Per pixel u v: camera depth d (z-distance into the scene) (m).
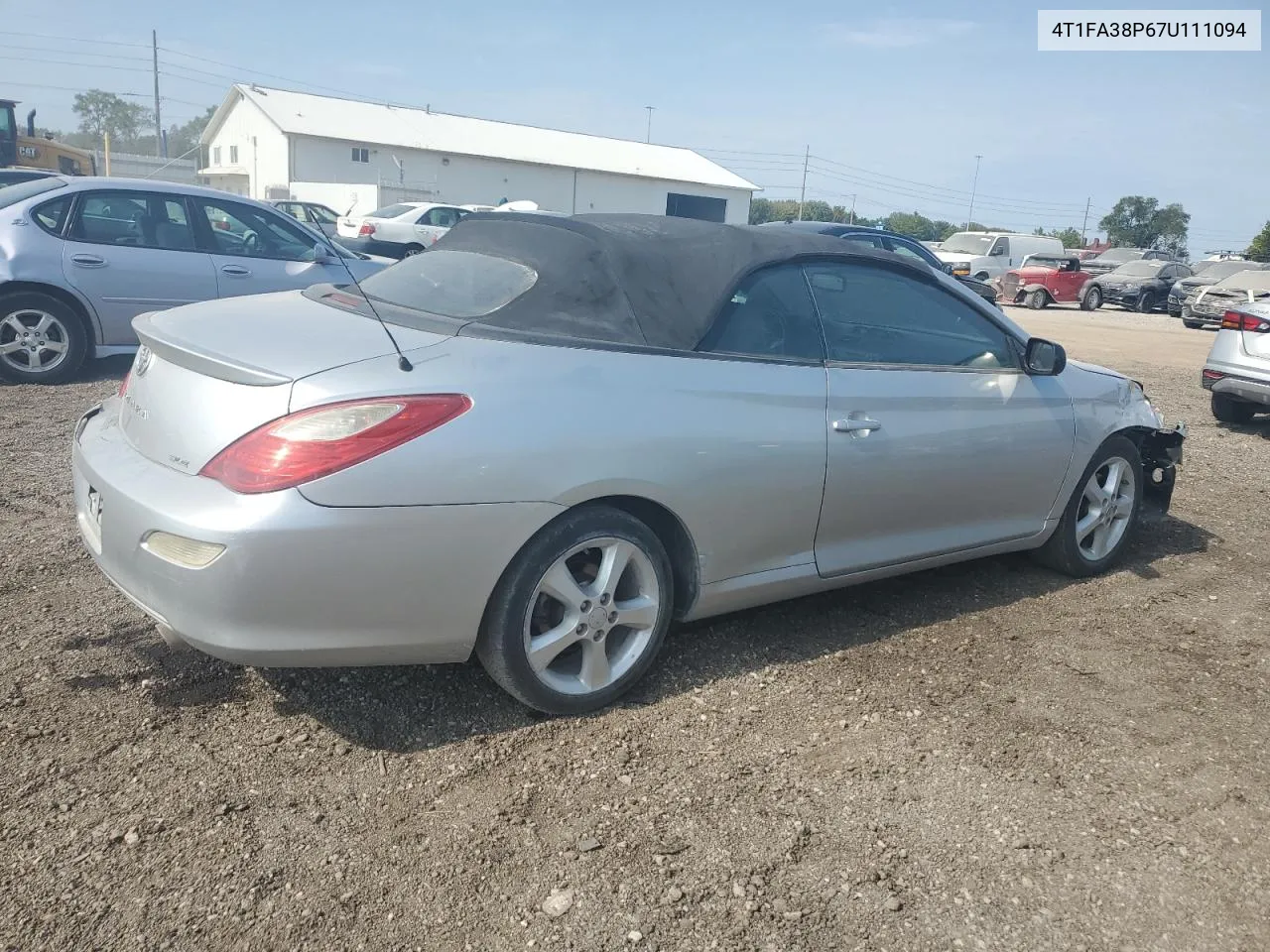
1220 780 3.09
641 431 3.09
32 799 2.62
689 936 2.30
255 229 8.30
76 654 3.38
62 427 6.39
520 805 2.74
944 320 4.14
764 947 2.29
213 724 3.04
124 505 2.77
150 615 2.79
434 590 2.79
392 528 2.69
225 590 2.59
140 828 2.55
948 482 4.00
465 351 2.95
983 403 4.11
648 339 3.24
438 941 2.25
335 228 24.20
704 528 3.32
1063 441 4.43
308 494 2.60
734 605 3.57
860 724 3.27
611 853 2.56
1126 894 2.54
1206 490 6.66
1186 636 4.17
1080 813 2.86
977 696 3.52
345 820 2.63
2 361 7.49
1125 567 4.99
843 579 3.83
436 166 46.06
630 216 3.71
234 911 2.29
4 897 2.28
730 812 2.76
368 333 3.01
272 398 2.69
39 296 7.43
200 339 2.95
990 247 28.12
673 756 3.02
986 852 2.66
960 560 4.30
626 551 3.16
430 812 2.68
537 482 2.88
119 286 7.66
